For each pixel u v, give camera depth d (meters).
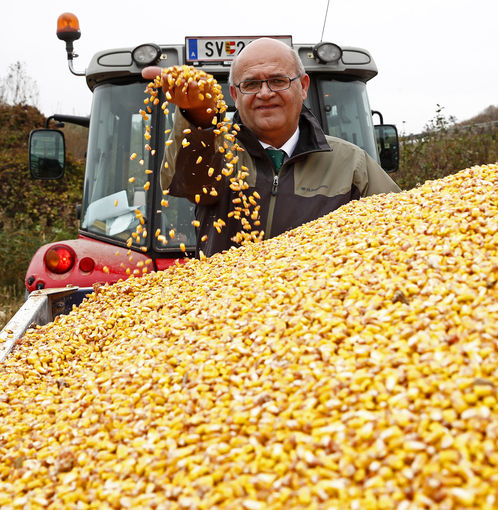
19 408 2.55
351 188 4.01
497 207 2.71
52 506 1.90
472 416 1.66
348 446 1.71
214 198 3.88
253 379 2.13
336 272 2.59
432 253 2.49
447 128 15.12
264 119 3.81
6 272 10.58
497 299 2.14
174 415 2.09
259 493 1.66
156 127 5.77
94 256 5.21
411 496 1.54
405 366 1.90
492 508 1.45
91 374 2.64
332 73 6.14
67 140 20.58
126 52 5.77
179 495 1.75
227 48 5.78
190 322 2.66
